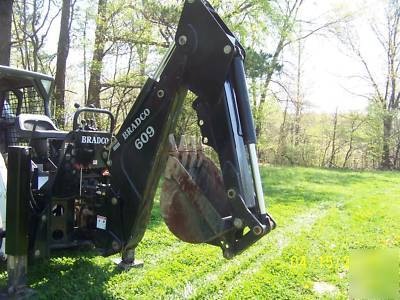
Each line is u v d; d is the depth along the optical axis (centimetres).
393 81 2808
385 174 2061
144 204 343
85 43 1597
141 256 478
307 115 2767
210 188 313
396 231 679
